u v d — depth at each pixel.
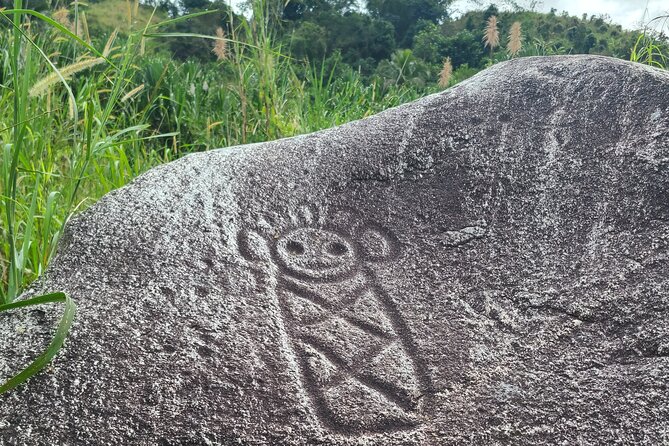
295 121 3.36
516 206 1.52
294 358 1.18
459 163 1.62
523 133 1.65
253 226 1.47
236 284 1.31
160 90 3.81
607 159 1.54
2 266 1.77
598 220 1.44
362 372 1.17
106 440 0.99
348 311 1.30
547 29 5.04
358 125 1.77
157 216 1.43
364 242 1.48
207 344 1.16
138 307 1.21
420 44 6.08
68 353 1.10
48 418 1.01
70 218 1.45
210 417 1.04
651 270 1.32
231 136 3.53
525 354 1.20
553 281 1.35
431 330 1.26
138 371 1.09
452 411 1.10
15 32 1.45
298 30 5.12
